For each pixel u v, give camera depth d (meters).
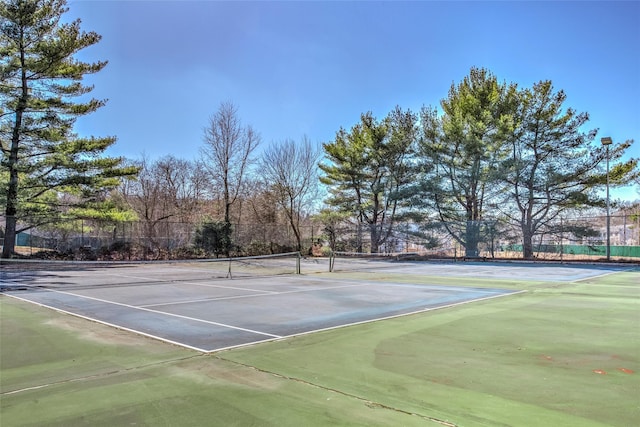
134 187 45.72
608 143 26.17
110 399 4.13
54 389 4.43
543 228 30.27
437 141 34.91
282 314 8.88
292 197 39.19
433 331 7.20
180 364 5.32
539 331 7.19
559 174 29.33
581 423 3.54
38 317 8.55
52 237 28.62
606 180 28.25
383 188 36.78
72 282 15.71
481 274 19.83
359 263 28.45
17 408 3.92
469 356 5.61
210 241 32.31
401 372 4.95
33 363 5.37
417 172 35.53
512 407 3.89
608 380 4.63
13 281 15.98
